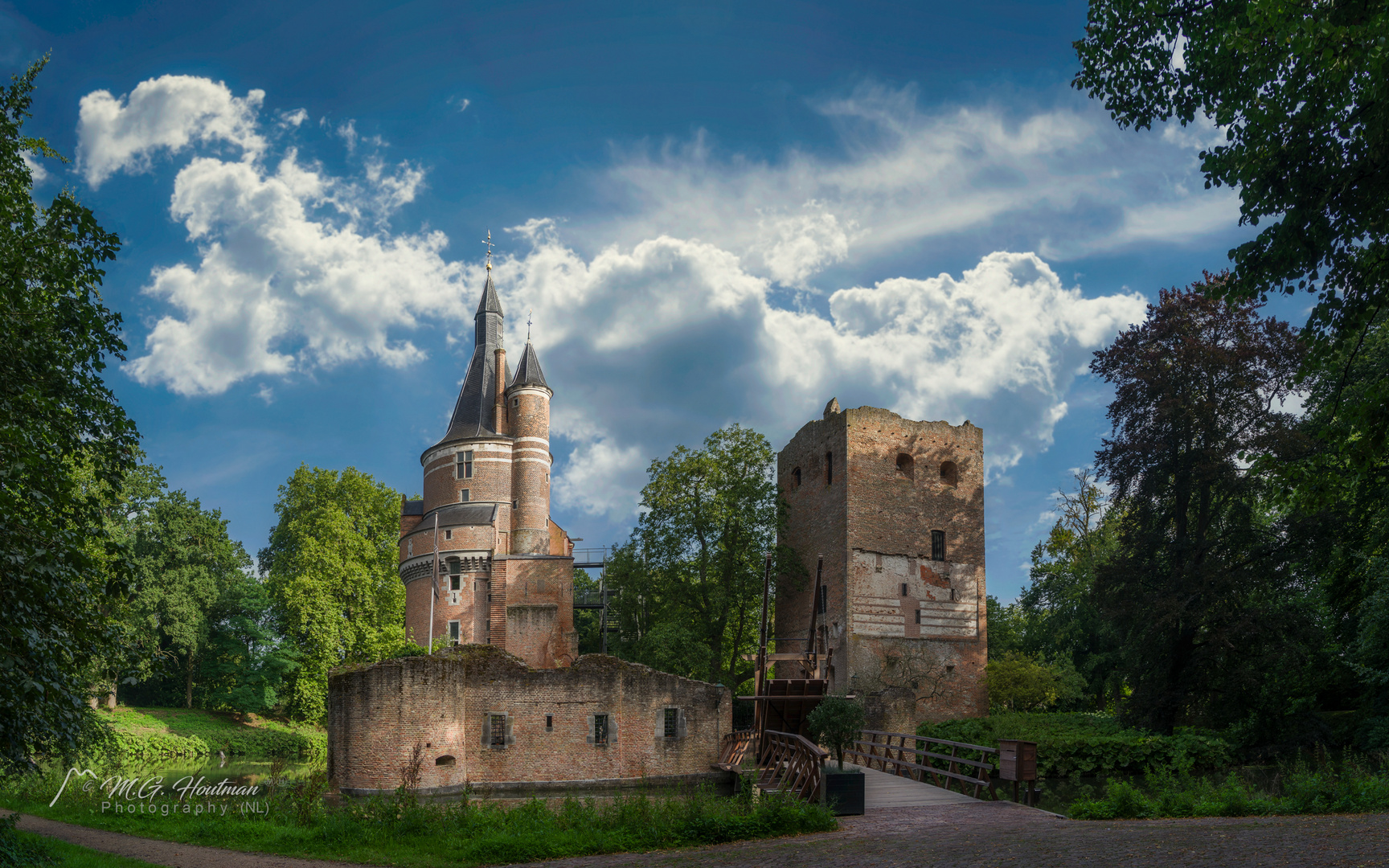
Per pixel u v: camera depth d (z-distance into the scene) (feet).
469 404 250.37
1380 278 56.75
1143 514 143.54
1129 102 67.05
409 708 116.26
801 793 76.54
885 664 162.30
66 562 52.31
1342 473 62.80
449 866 57.93
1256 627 124.36
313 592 218.18
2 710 50.90
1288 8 49.65
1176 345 142.61
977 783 81.61
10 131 59.21
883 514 169.37
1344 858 37.01
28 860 52.65
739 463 180.75
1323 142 55.62
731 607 175.22
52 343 55.52
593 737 125.80
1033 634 209.97
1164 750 120.88
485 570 229.04
